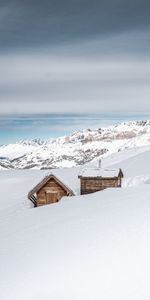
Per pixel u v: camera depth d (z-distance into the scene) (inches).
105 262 588.4
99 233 743.7
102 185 2030.0
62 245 719.7
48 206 1272.1
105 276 542.9
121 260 582.9
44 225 937.5
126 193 1210.0
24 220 1070.4
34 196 1855.3
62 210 1119.0
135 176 2731.3
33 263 652.1
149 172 2790.4
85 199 1256.8
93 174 2048.5
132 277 524.7
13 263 677.3
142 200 995.9
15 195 2684.5
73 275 564.4
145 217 788.6
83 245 689.0
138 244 631.8
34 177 3654.0
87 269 575.8
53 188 1798.7
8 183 3371.1
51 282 555.8
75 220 910.4
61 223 913.5
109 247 649.0
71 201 1269.7
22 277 595.8
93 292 507.8
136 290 490.0
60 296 514.0
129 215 841.5
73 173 3545.8
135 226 735.7
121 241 664.4
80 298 500.1
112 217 856.9
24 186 3110.2
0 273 638.5
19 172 4382.4
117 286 510.0
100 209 994.7
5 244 824.3
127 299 474.3
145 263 555.8
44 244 755.4
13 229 968.9
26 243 794.8
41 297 519.5
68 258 637.3
